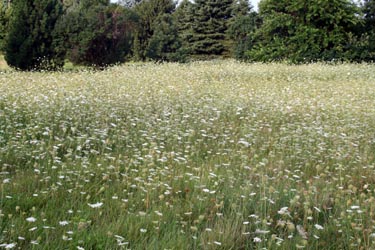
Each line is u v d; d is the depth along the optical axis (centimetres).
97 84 1193
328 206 428
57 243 312
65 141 578
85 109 794
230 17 4244
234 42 3744
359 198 446
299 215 407
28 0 2055
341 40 2684
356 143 697
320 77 1700
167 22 3077
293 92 1198
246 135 662
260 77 1656
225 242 335
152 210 382
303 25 2742
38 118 670
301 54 2619
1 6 2583
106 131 636
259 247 320
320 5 2653
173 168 506
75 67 2311
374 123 841
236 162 555
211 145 645
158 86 1197
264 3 2903
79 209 379
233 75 1672
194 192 429
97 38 2266
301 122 826
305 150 621
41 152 532
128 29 2438
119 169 497
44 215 346
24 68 2069
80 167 476
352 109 947
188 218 384
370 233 364
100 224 354
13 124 655
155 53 2945
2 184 399
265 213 374
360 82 1523
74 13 2203
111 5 2430
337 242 354
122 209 378
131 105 876
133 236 336
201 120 745
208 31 4144
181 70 1720
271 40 2922
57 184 434
